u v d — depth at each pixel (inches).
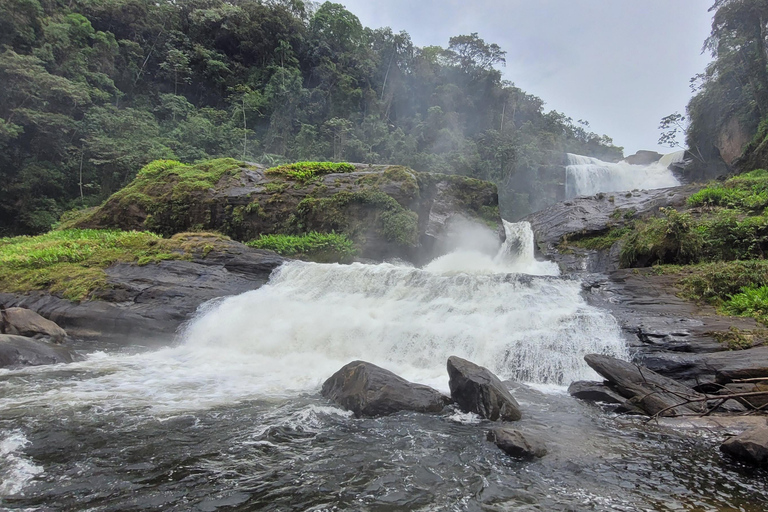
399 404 219.3
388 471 157.5
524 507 135.4
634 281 389.4
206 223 666.2
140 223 699.4
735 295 337.4
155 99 1473.9
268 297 416.5
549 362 291.3
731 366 251.3
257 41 1723.7
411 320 352.2
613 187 1338.6
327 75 1660.9
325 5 1937.7
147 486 142.0
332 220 613.3
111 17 1487.5
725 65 1150.3
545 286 387.5
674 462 169.2
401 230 580.7
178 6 1723.7
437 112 1713.8
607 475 157.9
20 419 198.2
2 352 293.4
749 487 150.7
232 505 132.4
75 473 149.3
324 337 345.7
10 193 1020.5
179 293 430.6
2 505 127.5
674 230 439.2
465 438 188.7
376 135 1524.4
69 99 1112.8
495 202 695.1
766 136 924.0
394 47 1961.1
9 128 957.8
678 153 1416.1
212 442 179.3
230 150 1295.5
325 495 140.0
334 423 204.1
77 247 530.3
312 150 1363.2
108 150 1064.2
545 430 201.0
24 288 458.9
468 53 2111.2
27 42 1088.2
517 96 2112.5
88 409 214.5
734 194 549.3
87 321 404.8
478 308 356.2
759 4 968.3
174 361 326.3
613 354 289.6
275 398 241.1
